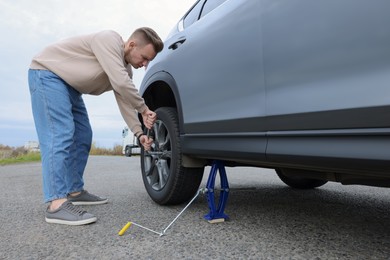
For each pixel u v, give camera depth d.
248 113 1.45
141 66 1.99
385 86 0.94
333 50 1.09
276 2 1.34
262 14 1.41
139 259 1.23
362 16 1.01
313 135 1.15
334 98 1.08
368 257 1.24
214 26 1.75
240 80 1.51
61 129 1.81
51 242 1.43
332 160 1.09
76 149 2.19
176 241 1.43
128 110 2.09
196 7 2.28
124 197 2.50
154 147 2.29
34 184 3.45
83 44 1.89
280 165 1.39
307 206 2.13
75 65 1.86
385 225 1.67
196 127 1.82
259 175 4.09
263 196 2.51
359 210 2.01
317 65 1.15
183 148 1.93
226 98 1.60
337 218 1.81
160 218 1.82
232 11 1.63
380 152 0.96
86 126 2.23
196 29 1.96
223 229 1.60
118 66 1.81
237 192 2.69
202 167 2.00
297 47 1.23
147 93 2.51
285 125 1.27
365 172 1.05
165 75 2.17
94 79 1.91
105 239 1.46
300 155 1.20
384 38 0.95
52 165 1.76
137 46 1.90
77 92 2.05
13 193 2.81
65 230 1.61
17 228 1.66
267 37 1.37
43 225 1.71
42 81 1.82
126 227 1.52
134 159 9.25
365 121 0.99
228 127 1.58
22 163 8.11
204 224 1.69
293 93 1.23
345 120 1.05
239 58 1.53
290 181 2.81
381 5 0.96
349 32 1.05
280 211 1.98
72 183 2.15
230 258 1.23
